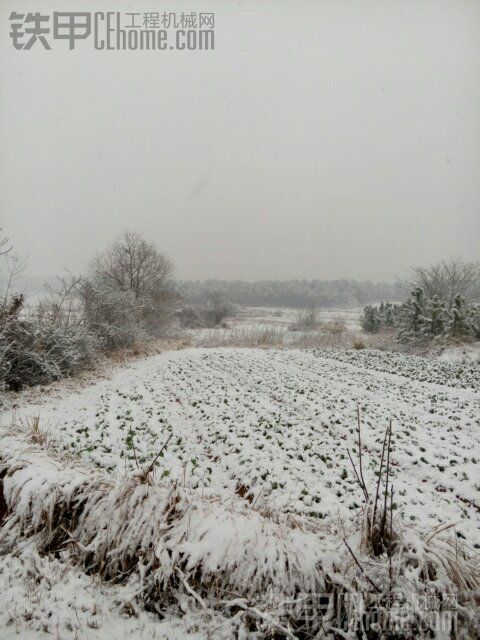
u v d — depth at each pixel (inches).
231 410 343.0
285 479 213.9
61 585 131.1
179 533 132.9
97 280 884.6
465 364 593.9
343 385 449.7
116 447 253.9
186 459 242.8
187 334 1096.8
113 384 469.7
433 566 111.2
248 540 126.0
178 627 115.5
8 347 389.7
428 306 804.0
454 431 291.3
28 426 237.0
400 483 212.7
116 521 140.4
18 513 156.4
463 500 198.2
